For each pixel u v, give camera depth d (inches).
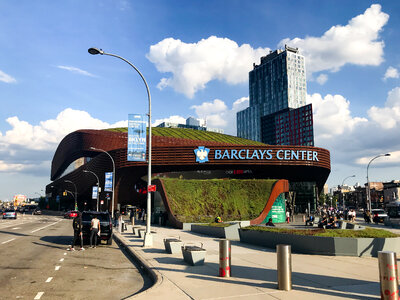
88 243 729.6
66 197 4638.3
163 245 646.5
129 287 329.4
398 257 476.1
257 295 272.8
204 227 962.1
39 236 869.2
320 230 565.3
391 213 1974.7
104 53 630.5
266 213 1437.0
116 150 2605.8
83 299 282.0
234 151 2404.0
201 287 300.5
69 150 4005.9
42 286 325.7
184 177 2544.3
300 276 352.5
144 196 2842.0
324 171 2689.5
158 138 3102.9
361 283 319.3
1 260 477.1
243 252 553.6
